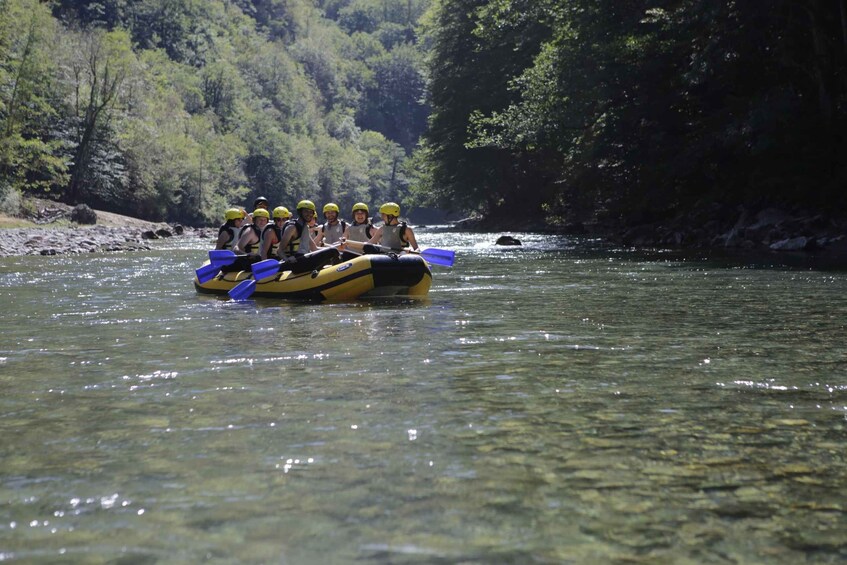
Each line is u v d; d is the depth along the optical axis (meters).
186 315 8.23
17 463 3.15
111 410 4.00
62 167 47.91
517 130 33.72
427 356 5.50
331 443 3.38
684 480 2.88
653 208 27.78
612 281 11.61
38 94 54.28
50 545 2.38
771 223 21.27
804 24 22.08
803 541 2.36
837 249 17.83
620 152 26.98
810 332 6.43
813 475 2.92
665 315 7.68
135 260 19.52
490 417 3.79
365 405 4.05
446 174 50.50
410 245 11.05
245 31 154.50
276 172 97.56
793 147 22.00
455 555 2.28
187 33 117.94
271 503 2.69
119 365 5.26
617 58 26.16
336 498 2.73
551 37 38.00
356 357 5.48
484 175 48.28
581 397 4.20
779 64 22.98
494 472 2.98
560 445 3.32
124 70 58.03
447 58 50.38
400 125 180.25
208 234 43.69
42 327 7.28
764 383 4.50
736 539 2.38
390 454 3.22
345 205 124.19
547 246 23.44
